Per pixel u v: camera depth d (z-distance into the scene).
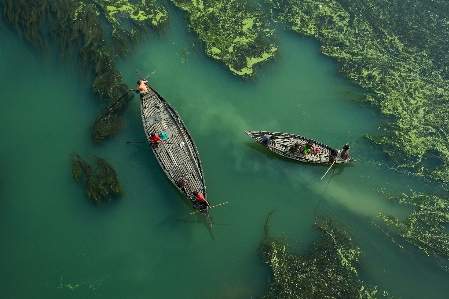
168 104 23.38
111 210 20.34
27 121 23.28
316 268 18.75
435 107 25.17
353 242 19.78
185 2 29.95
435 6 30.94
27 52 26.20
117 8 29.00
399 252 19.53
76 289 18.14
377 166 22.70
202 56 26.83
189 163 21.36
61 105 24.00
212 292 18.27
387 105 25.12
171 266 19.03
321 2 31.05
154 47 27.17
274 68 26.72
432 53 28.00
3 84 24.77
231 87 25.48
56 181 21.16
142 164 21.92
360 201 21.39
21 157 21.91
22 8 27.80
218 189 21.44
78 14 28.16
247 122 24.03
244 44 27.61
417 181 22.11
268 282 18.42
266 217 20.62
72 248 19.27
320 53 27.84
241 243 19.73
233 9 29.92
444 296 18.39
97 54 25.89
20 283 18.20
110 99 23.97
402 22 29.80
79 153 22.14
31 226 19.78
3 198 20.52
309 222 20.50
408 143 23.47
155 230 19.95
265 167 22.42
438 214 20.72
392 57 27.77
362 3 31.05
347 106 25.14
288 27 29.28
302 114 24.62
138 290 18.31
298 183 21.97
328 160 22.16
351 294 18.08
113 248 19.36
